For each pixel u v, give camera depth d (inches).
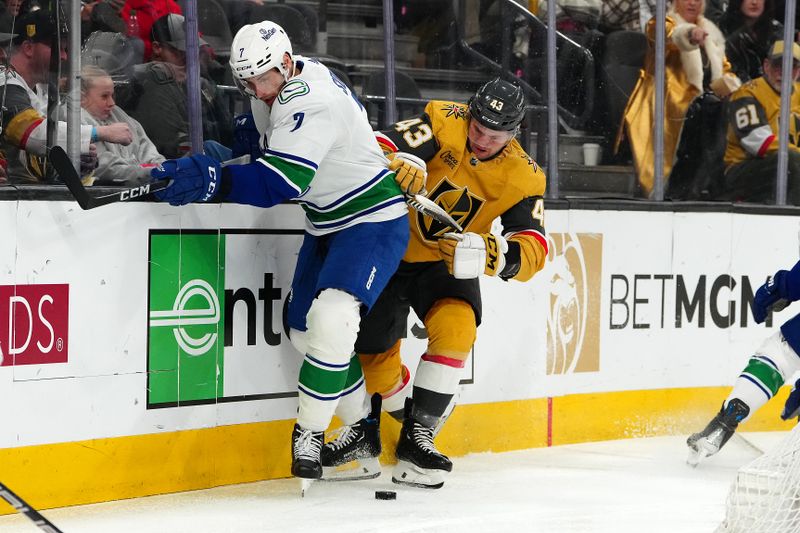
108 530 349.7
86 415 379.9
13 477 362.6
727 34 601.9
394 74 504.4
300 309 403.9
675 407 569.3
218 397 416.2
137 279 390.3
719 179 604.1
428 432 418.9
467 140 416.2
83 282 376.5
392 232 390.0
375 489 421.1
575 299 532.1
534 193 428.8
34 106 386.6
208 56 446.6
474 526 371.2
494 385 505.0
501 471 465.4
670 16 588.7
